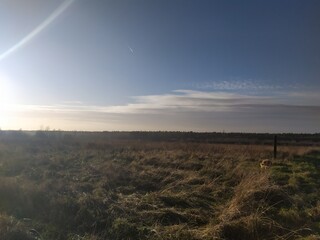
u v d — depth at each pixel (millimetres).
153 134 73438
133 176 15719
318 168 19891
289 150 28844
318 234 9188
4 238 8000
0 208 10312
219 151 27766
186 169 18719
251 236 8938
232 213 9898
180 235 8742
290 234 9102
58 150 28750
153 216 10109
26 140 40750
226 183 14758
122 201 11406
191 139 57281
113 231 9055
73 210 10352
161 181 15102
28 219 9680
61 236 8711
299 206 11609
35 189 11836
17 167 18406
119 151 27391
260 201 11195
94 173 16625
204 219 10203
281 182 15242
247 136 71812
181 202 11625
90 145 32656
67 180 14789
